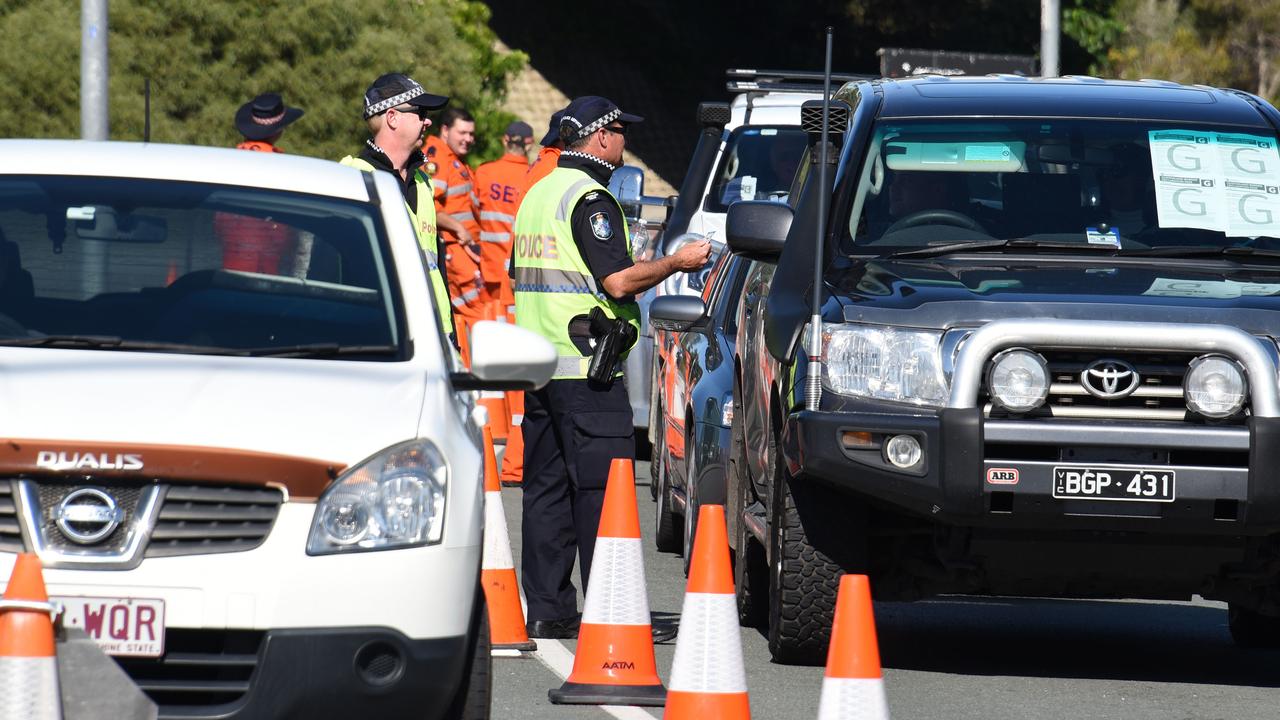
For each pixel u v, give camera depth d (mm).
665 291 51125
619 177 59469
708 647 20938
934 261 27297
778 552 26625
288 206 21781
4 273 20469
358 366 19562
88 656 16203
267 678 17203
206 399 18109
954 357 24719
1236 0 148375
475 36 107688
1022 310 24766
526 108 134500
